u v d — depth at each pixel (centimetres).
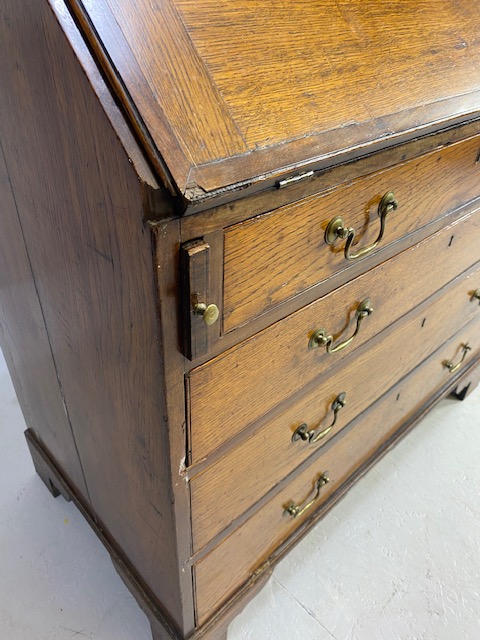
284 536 90
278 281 49
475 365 129
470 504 114
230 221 40
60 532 105
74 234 48
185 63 38
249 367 54
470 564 103
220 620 80
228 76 40
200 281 40
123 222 39
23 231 60
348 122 46
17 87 45
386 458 123
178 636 76
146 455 57
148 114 35
